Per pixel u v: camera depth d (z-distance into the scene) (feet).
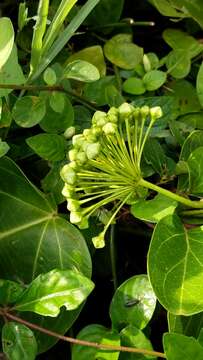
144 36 1.70
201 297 1.19
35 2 1.60
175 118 1.49
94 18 1.63
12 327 1.23
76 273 1.23
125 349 1.23
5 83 1.35
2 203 1.34
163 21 1.69
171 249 1.23
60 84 1.41
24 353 1.22
